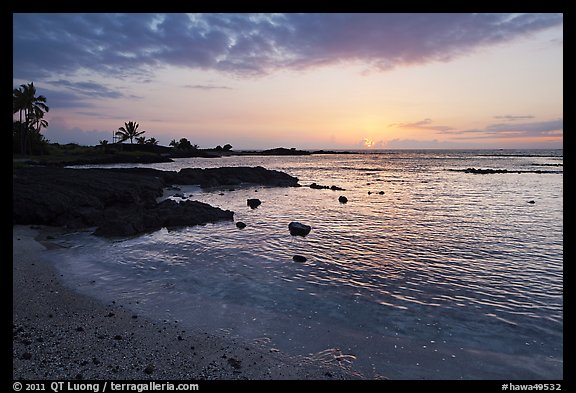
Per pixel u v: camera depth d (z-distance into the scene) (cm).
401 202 3181
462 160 13175
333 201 3262
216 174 4844
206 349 798
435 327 909
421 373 725
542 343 834
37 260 1424
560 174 6450
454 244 1730
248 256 1525
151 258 1485
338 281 1232
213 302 1052
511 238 1847
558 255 1538
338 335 869
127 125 11600
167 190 3872
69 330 859
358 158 16388
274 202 3194
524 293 1125
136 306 1015
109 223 1938
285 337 858
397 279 1252
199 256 1521
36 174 3000
